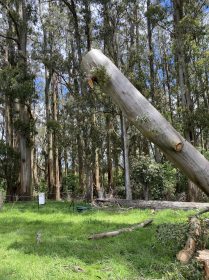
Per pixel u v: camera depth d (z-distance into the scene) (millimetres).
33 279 5621
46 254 7184
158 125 6082
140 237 8781
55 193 29812
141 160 20297
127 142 21328
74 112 21703
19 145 26672
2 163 25734
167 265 5953
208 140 28344
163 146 6152
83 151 23891
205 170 6086
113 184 28672
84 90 21594
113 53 22047
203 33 21125
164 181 20438
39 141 40875
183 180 22359
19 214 15180
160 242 7363
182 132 21047
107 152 28656
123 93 6227
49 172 31203
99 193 24000
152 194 20359
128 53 22594
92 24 22656
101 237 9023
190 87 22953
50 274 5879
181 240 7012
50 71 28922
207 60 21312
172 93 28812
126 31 26422
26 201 24047
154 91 23484
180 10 21281
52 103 33062
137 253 7191
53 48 28688
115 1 21922
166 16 21812
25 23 26609
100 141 22453
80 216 14047
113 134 26047
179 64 21469
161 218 12352
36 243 8328
